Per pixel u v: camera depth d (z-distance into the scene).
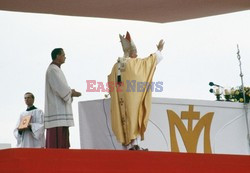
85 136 22.44
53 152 17.05
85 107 22.50
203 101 23.05
